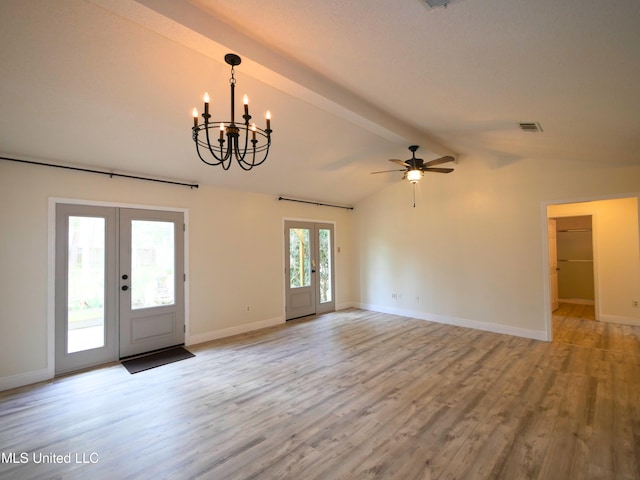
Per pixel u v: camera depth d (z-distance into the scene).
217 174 4.55
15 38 1.93
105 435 2.37
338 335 4.93
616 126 2.50
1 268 3.21
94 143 3.32
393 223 6.33
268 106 3.09
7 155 3.23
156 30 1.73
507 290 4.83
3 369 3.18
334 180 5.61
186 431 2.41
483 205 5.07
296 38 1.90
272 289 5.65
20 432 2.42
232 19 1.80
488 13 1.34
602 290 5.44
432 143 4.16
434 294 5.70
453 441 2.24
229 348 4.38
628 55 1.48
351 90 2.67
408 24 1.52
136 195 4.13
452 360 3.78
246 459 2.08
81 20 1.86
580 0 1.16
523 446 2.17
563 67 1.69
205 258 4.77
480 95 2.29
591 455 2.06
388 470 1.96
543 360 3.72
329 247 6.72
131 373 3.54
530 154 4.29
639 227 3.85
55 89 2.47
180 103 2.84
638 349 4.04
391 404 2.77
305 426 2.46
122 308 3.98
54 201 3.52
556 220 7.22
